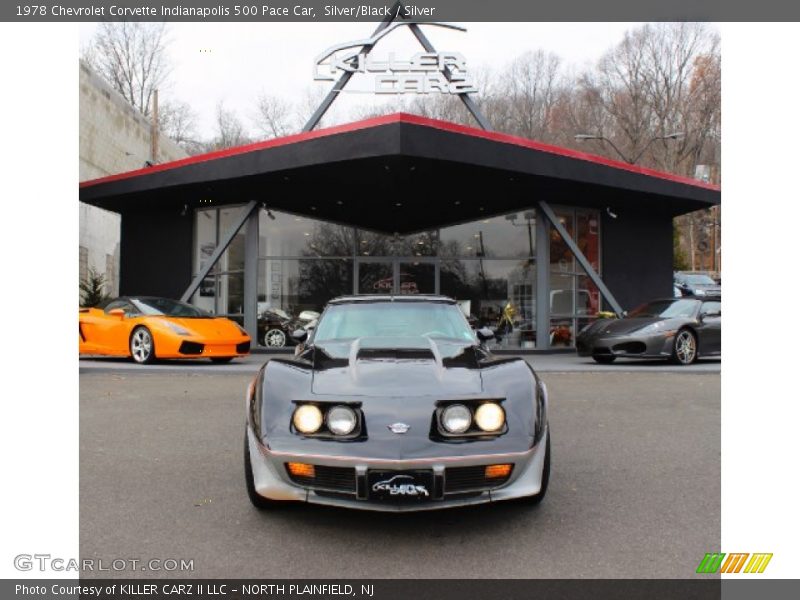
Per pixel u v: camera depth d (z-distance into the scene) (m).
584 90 42.34
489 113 41.66
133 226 15.03
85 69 18.42
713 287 21.66
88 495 3.54
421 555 2.77
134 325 9.68
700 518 3.18
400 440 2.88
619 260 14.79
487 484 2.99
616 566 2.64
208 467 4.11
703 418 5.75
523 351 13.31
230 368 9.21
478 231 14.70
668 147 41.16
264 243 13.82
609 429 5.29
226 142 37.75
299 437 2.98
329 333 4.34
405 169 10.58
